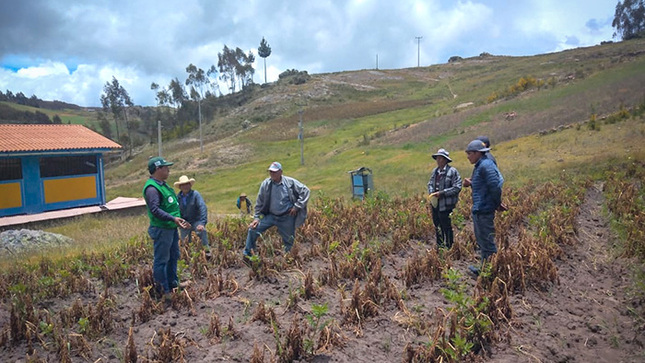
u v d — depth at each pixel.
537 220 8.23
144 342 4.36
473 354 3.89
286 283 5.85
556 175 14.22
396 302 4.99
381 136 35.97
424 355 3.84
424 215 8.68
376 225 8.54
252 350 4.06
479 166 5.64
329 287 5.65
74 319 4.91
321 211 9.77
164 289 5.30
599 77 35.72
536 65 66.44
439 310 4.57
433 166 21.25
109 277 6.23
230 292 5.59
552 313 4.82
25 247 9.65
